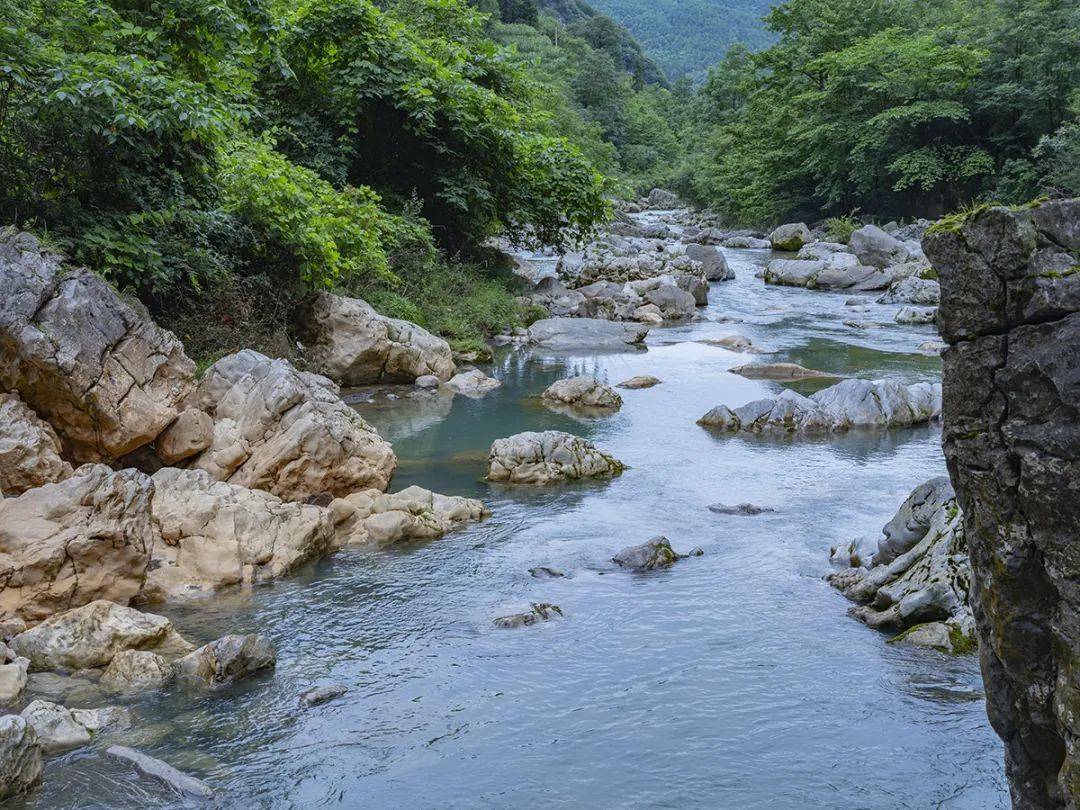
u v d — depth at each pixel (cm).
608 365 1777
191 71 1296
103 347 870
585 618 712
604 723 561
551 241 2553
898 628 693
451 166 2231
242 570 790
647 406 1451
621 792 491
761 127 5522
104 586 716
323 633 691
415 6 2500
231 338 1322
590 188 2434
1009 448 293
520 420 1355
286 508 860
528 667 634
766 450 1212
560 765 517
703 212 6456
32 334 823
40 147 1077
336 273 1527
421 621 709
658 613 721
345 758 525
